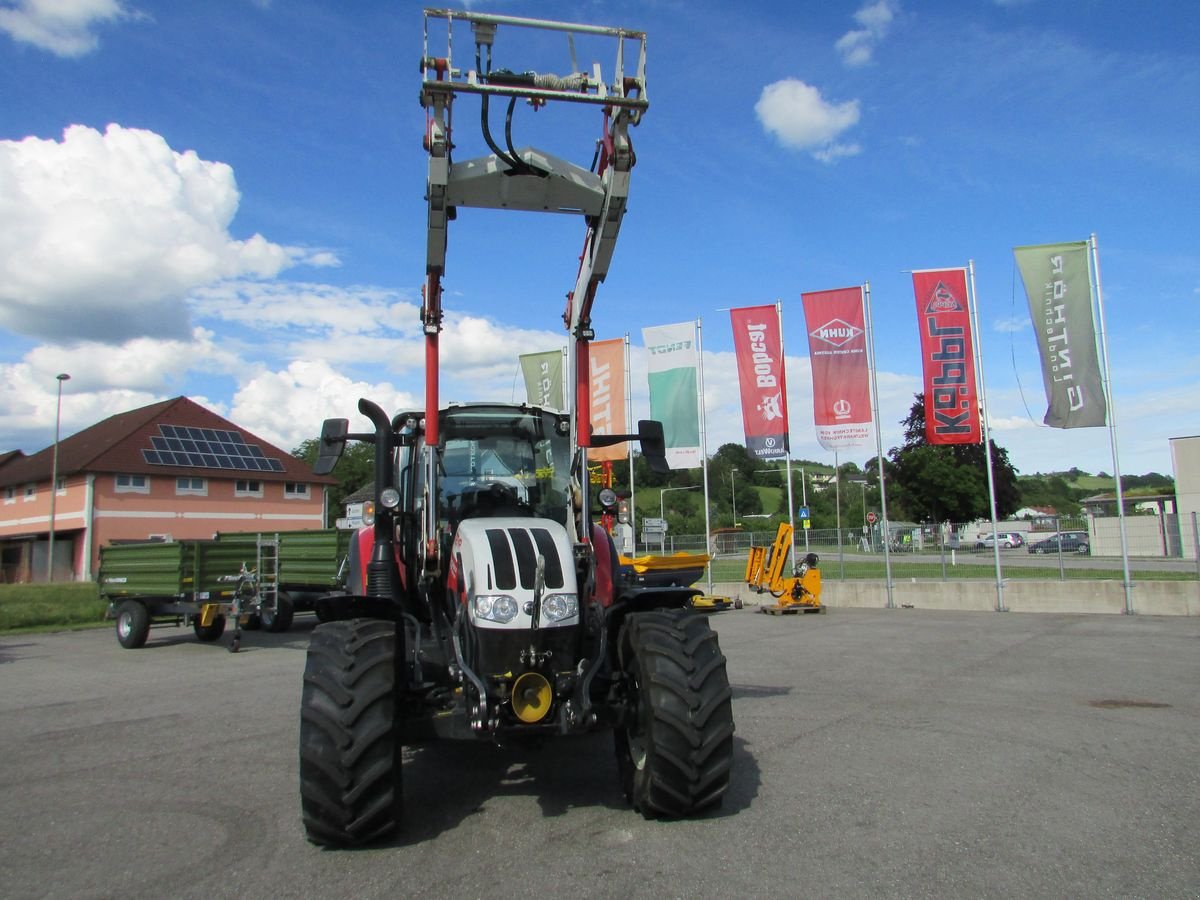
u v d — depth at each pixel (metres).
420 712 5.06
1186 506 36.88
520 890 3.92
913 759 6.03
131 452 39.50
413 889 3.96
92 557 37.56
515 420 6.25
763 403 19.17
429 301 5.66
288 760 6.54
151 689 10.14
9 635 17.20
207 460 41.84
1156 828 4.57
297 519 44.94
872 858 4.20
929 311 17.41
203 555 14.04
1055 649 11.47
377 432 5.78
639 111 5.29
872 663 10.58
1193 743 6.37
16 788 5.89
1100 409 16.16
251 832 4.84
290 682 10.45
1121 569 18.12
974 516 49.72
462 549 5.05
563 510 6.11
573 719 4.61
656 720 4.61
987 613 17.03
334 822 4.36
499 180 5.43
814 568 18.16
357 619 5.00
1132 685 8.73
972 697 8.24
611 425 20.98
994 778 5.54
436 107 5.14
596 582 5.83
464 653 4.84
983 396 17.48
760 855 4.27
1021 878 3.94
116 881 4.18
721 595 21.34
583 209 5.80
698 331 20.52
